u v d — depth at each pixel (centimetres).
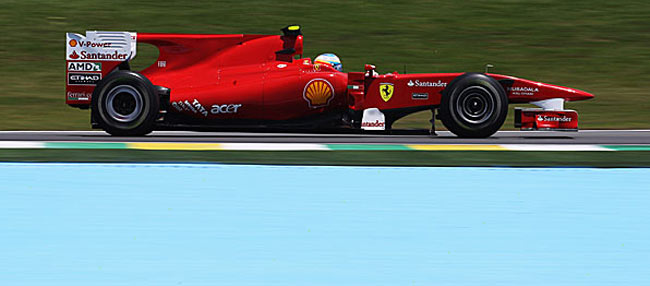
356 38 6028
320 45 5844
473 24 6431
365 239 1936
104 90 3281
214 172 2633
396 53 5788
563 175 2662
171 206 2205
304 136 3628
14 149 3045
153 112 3297
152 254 1812
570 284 1634
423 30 6259
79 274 1677
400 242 1917
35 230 1973
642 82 5447
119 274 1681
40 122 4269
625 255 1828
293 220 2088
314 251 1845
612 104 4944
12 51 5712
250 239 1927
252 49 3400
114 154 2941
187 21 6241
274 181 2516
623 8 6862
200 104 3353
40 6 6538
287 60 3412
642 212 2195
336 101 3403
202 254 1817
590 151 3161
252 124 3409
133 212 2141
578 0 7044
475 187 2469
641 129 4228
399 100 3444
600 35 6288
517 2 6938
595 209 2219
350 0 6844
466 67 5612
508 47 6000
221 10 6488
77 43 3356
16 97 4859
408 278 1672
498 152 3105
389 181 2538
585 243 1912
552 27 6419
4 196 2280
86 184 2439
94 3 6619
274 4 6675
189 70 3397
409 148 3184
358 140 3441
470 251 1852
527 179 2592
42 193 2323
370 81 3434
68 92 3366
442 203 2270
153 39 3381
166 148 3106
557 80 5441
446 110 3397
